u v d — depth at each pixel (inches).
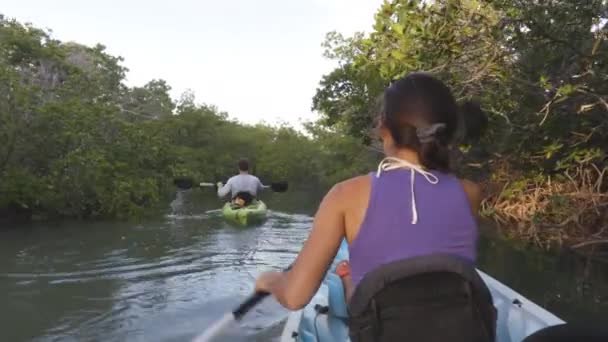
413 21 255.0
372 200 64.2
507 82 276.5
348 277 101.6
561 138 306.3
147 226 387.5
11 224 379.9
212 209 492.4
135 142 450.3
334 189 67.0
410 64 266.8
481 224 397.7
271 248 325.1
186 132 873.5
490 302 65.1
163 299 221.9
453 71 278.5
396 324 61.8
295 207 554.3
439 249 62.9
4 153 375.9
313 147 1007.6
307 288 66.6
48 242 326.3
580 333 68.5
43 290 232.5
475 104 81.0
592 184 343.3
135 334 183.8
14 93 374.6
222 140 956.6
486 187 450.9
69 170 392.8
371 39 272.4
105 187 411.2
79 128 401.7
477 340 62.1
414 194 64.2
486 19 265.4
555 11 255.1
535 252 298.4
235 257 298.8
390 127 67.9
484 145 392.5
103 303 215.8
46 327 189.9
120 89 852.0
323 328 133.4
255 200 442.9
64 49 661.3
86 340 179.0
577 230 325.4
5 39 546.0
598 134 302.0
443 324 61.4
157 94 948.6
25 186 373.4
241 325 187.0
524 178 398.0
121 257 294.0
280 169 961.5
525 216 380.2
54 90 455.2
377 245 63.2
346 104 512.1
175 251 311.3
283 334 122.4
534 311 129.6
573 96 266.5
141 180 444.5
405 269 61.7
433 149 66.1
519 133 317.4
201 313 205.3
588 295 219.8
